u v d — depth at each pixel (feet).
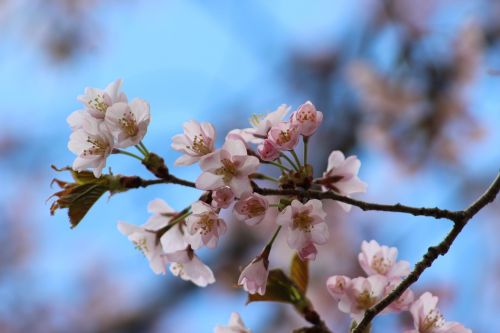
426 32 30.42
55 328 40.22
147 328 36.76
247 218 10.13
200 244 10.84
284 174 10.78
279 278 12.66
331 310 31.17
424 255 10.78
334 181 11.57
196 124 10.78
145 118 10.70
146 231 12.00
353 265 32.37
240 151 10.27
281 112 11.00
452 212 11.00
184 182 10.78
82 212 10.94
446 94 29.22
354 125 32.27
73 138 10.87
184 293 35.63
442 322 10.98
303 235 10.29
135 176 10.85
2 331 39.83
